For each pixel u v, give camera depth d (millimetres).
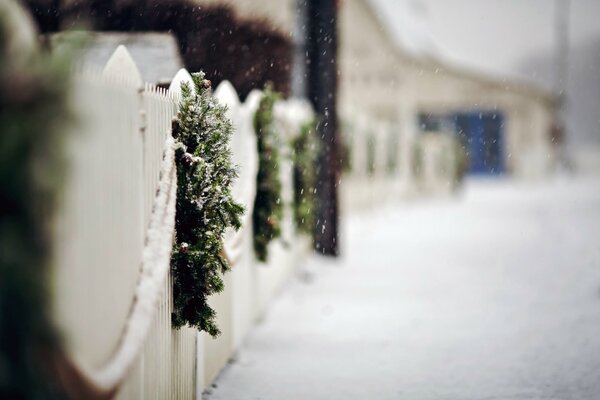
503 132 56031
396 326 11609
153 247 5867
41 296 3594
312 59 18422
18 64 3479
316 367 9367
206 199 6848
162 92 6660
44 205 3619
